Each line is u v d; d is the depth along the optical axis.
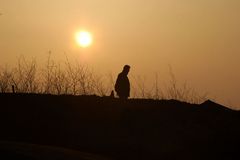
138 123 33.00
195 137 32.34
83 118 33.62
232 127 34.38
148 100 36.69
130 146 29.67
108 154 27.73
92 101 35.75
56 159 20.89
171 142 31.17
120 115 34.00
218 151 30.89
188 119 34.44
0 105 34.91
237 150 31.20
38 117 33.59
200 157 29.91
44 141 29.39
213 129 33.84
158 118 33.88
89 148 28.52
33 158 20.73
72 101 35.78
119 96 35.94
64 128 31.95
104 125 32.66
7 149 21.91
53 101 35.69
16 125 32.38
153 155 29.11
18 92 36.91
